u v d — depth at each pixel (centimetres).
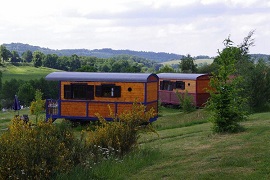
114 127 1211
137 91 2412
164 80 3912
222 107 1551
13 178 827
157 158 1150
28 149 873
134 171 1006
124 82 2431
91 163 1013
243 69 2531
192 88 3609
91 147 1085
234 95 1598
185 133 1797
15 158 843
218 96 1555
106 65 12925
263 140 1248
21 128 1010
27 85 7038
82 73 2584
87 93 2508
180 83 3731
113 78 2450
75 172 927
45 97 7694
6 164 830
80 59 15212
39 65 16738
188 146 1337
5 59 17075
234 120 1548
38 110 3077
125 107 2433
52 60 16638
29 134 961
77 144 1034
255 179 845
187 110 3141
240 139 1328
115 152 1155
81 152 1021
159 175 948
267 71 2566
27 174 848
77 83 2523
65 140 1014
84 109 2512
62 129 1045
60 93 2558
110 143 1160
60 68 16212
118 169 992
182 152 1221
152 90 2494
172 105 3822
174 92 3788
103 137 1174
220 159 1050
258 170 909
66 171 923
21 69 15388
